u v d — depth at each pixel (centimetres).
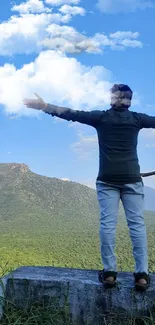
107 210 288
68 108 297
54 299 310
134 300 296
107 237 286
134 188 286
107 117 290
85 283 306
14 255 4478
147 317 290
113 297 300
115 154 287
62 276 324
